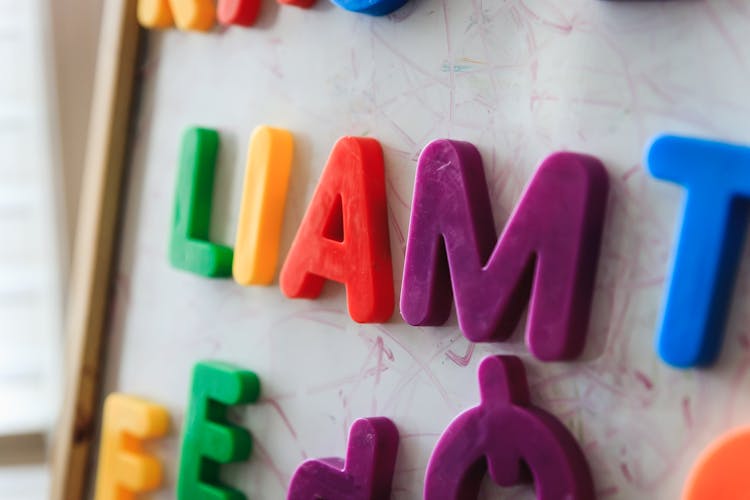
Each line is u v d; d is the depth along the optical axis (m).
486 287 0.33
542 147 0.33
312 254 0.36
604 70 0.32
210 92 0.40
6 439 0.48
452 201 0.34
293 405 0.38
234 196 0.39
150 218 0.41
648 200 0.32
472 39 0.34
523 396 0.33
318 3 0.37
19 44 0.47
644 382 0.32
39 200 0.48
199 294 0.40
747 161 0.30
